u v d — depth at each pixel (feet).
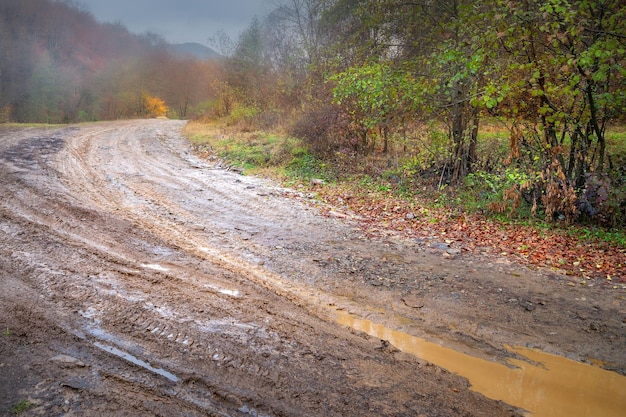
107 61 205.05
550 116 27.02
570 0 23.98
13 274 16.74
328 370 12.55
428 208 31.14
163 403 10.53
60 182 32.53
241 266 20.01
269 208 29.99
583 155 28.55
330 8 52.85
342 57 47.16
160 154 50.16
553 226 27.22
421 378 12.59
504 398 11.94
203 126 77.92
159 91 212.02
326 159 44.45
